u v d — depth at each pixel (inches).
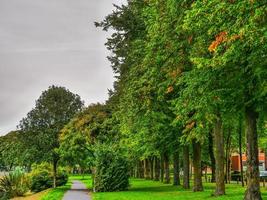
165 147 1557.6
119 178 1545.3
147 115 1362.0
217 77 805.9
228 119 991.6
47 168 1953.7
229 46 635.5
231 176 2591.0
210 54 791.1
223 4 605.9
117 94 1749.5
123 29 1551.4
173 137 1483.8
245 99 814.5
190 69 983.6
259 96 760.3
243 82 783.7
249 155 847.7
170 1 915.4
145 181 2465.6
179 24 904.3
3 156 2947.8
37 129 1774.1
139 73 1326.3
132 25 1515.7
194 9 677.3
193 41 896.9
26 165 1929.1
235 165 3631.9
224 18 634.8
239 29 588.4
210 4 627.2
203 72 815.7
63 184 2047.2
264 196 1034.7
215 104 834.8
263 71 684.7
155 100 1315.2
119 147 1669.5
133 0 1421.0
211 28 660.7
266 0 564.7
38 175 1900.8
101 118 1700.3
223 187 1112.2
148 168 3058.6
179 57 976.9
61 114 1809.8
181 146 1529.3
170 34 981.2
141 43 1322.6
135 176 3762.3
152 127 1407.5
